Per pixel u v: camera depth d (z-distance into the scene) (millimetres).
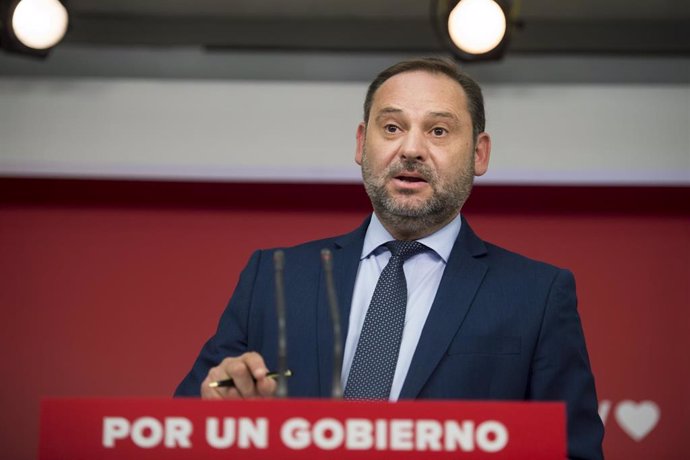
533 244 8188
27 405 7996
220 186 8250
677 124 8062
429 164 3922
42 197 8258
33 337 8078
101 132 8094
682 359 7980
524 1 7660
